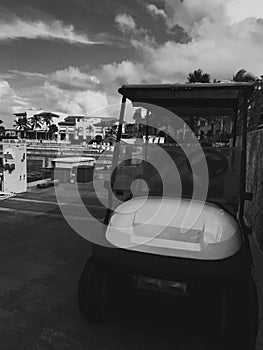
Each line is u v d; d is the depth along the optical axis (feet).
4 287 10.32
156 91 9.53
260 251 14.06
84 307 8.20
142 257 7.24
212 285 6.82
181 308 8.96
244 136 8.96
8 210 20.72
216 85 8.82
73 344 7.57
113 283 8.42
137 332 8.14
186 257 7.03
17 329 8.05
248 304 7.13
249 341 7.23
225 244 7.08
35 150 55.26
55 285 10.53
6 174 26.45
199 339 7.97
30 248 14.02
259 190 15.24
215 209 8.23
